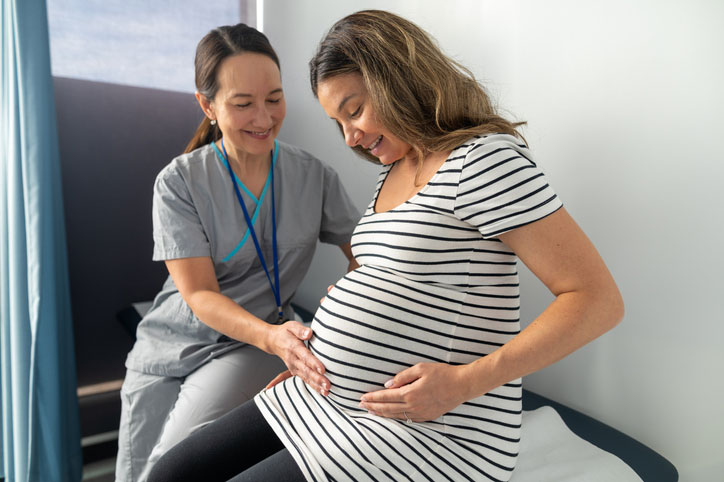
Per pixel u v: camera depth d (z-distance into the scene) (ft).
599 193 4.29
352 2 6.30
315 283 7.67
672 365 3.99
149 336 5.00
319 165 5.27
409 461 2.80
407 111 3.00
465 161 2.76
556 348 2.64
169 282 5.28
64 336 6.10
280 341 3.62
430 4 5.50
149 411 4.69
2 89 5.52
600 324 2.63
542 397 4.92
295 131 7.75
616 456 3.92
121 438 4.75
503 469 3.00
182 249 4.56
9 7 5.38
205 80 4.34
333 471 2.82
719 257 3.64
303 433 3.11
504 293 2.92
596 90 4.19
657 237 3.96
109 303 7.25
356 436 2.90
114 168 7.06
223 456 3.43
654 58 3.82
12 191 5.44
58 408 5.72
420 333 2.89
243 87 4.23
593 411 4.58
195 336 4.86
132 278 7.37
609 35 4.06
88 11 6.63
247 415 3.56
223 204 4.81
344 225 5.41
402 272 2.96
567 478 3.63
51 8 6.44
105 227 7.11
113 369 7.33
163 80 7.19
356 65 3.05
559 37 4.39
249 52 4.23
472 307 2.89
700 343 3.81
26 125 5.40
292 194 5.08
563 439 4.13
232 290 4.89
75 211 6.91
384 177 3.71
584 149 4.34
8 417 5.72
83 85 6.73
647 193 3.98
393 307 2.91
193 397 4.40
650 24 3.82
